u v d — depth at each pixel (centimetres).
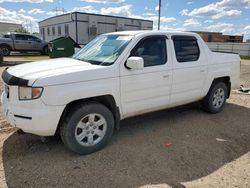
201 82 487
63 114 325
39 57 1986
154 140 400
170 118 508
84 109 331
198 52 478
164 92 421
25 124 307
